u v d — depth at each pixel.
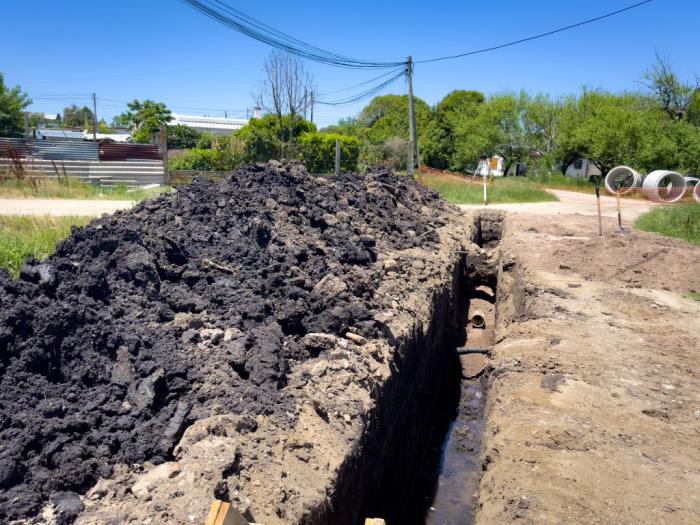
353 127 50.44
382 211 12.66
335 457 4.45
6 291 4.74
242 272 6.91
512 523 4.31
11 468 3.48
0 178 16.66
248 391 4.73
